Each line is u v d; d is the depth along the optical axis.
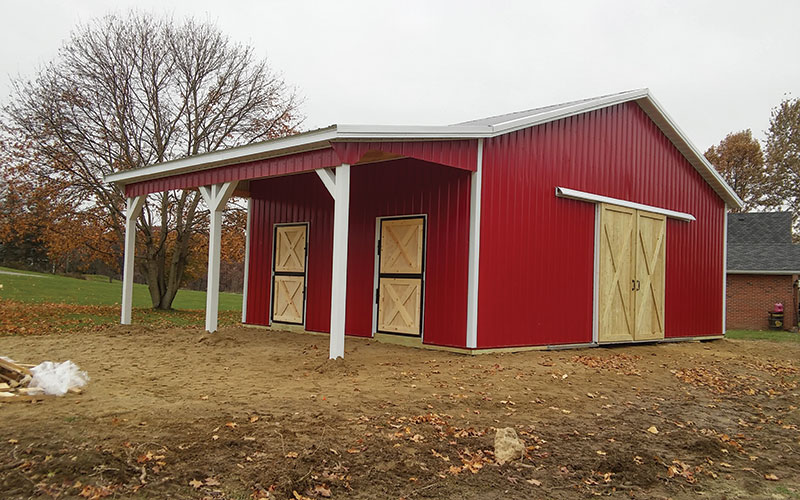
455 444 4.75
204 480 3.72
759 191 41.50
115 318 15.05
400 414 5.38
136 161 19.50
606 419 5.92
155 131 19.56
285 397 5.73
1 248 39.38
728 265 24.42
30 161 18.00
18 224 18.73
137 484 3.60
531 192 9.88
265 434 4.58
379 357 8.28
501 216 9.30
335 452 4.33
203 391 5.92
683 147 13.59
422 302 9.61
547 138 10.25
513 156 9.55
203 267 24.52
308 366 7.39
